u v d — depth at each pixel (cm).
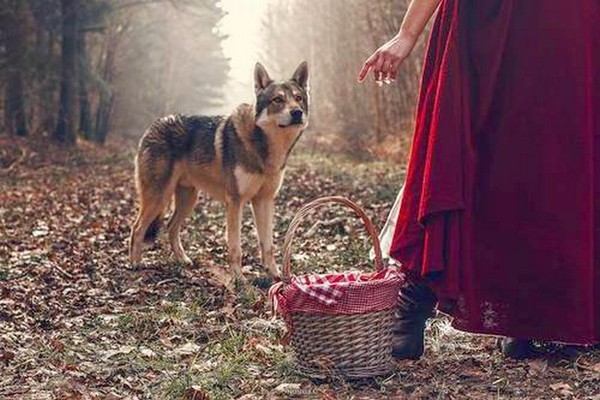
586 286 390
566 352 428
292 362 423
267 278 710
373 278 425
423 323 429
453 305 399
